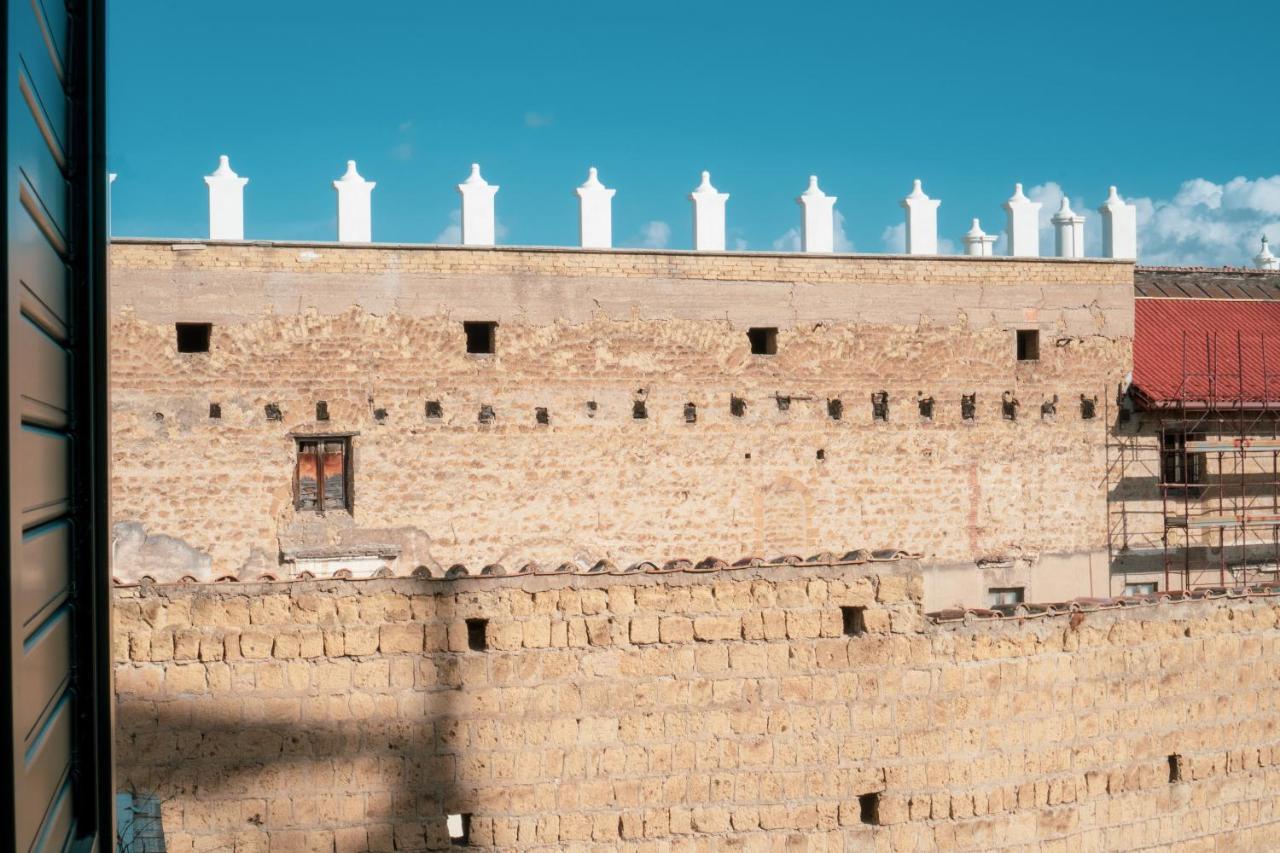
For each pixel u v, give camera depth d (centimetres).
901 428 3722
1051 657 1638
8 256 485
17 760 494
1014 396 3831
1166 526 3900
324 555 3269
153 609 1342
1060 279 3881
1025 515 3828
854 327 3694
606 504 3481
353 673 1388
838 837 1522
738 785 1491
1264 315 4434
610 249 3488
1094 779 1656
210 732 1349
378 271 3331
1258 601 1789
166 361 3188
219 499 3212
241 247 3241
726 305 3584
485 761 1419
